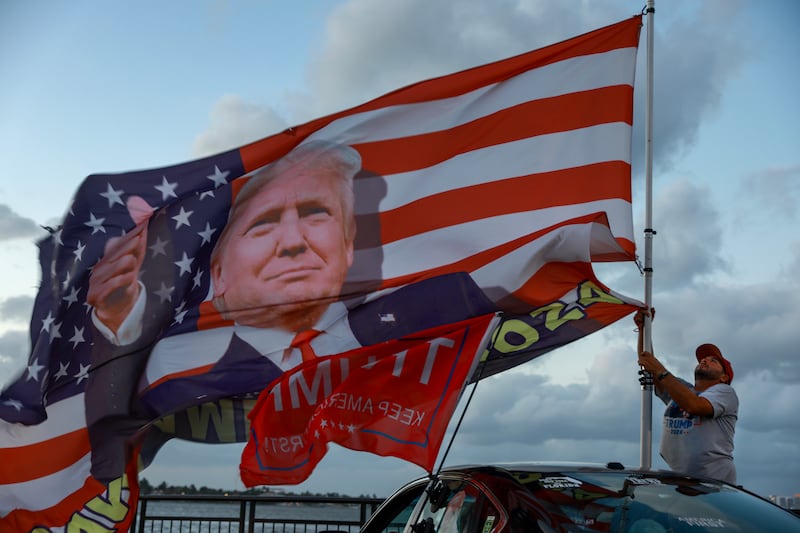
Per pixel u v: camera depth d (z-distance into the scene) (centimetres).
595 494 429
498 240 734
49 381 685
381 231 739
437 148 752
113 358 698
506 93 761
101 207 709
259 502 1131
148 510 1160
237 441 707
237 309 721
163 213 720
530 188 744
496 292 684
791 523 419
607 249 716
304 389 607
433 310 711
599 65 761
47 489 679
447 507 493
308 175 743
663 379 647
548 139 750
